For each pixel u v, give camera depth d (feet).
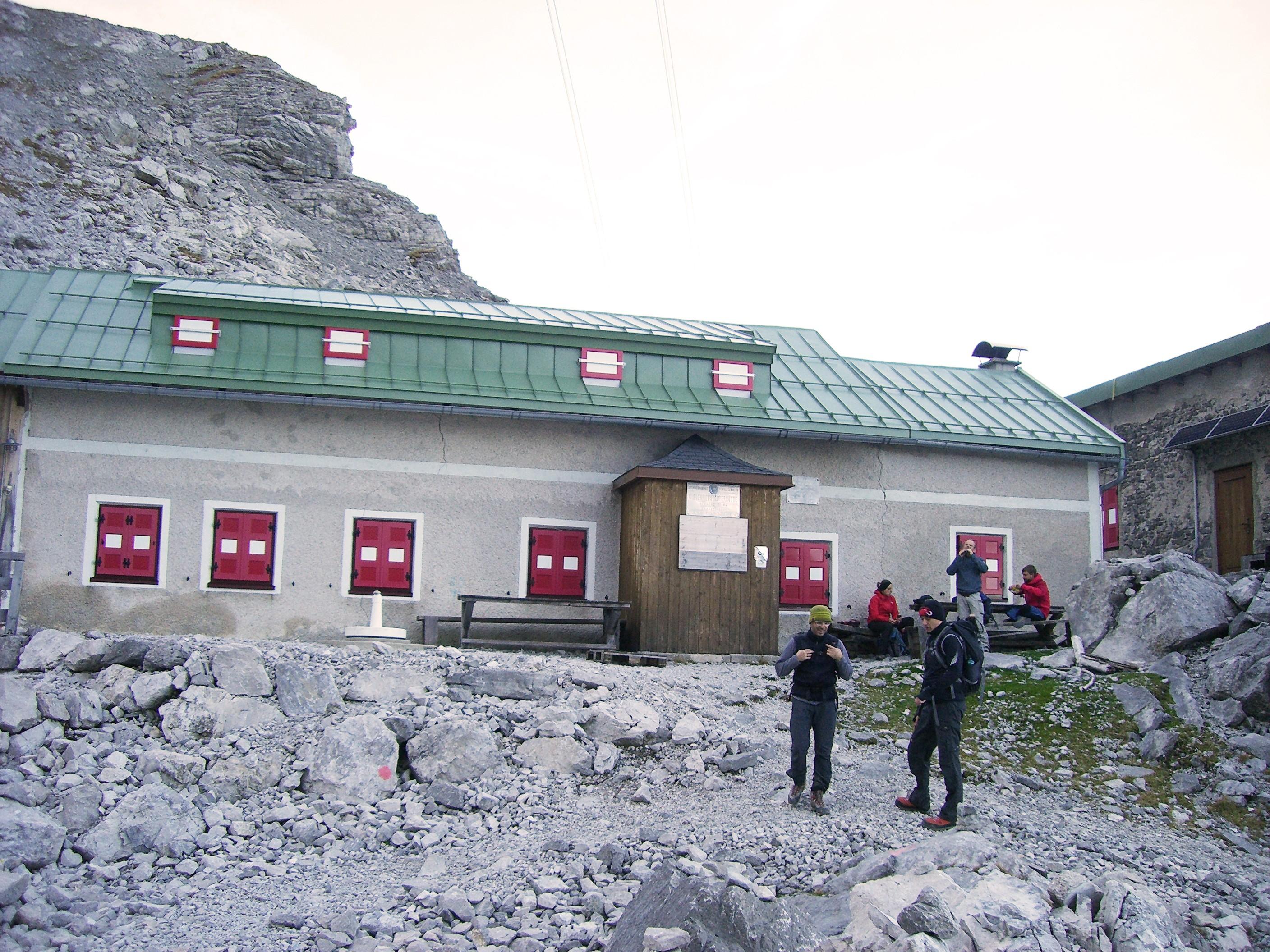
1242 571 63.10
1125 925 23.31
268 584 51.65
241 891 27.40
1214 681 40.70
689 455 54.70
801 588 58.18
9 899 25.31
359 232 246.27
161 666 38.40
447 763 34.58
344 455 53.21
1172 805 34.94
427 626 50.62
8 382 48.98
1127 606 47.52
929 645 31.73
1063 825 32.50
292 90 258.57
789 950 21.99
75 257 148.97
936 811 32.27
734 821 30.66
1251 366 79.25
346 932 24.49
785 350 69.00
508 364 56.49
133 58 250.37
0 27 230.27
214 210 193.67
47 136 185.78
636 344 58.23
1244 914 26.81
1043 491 63.05
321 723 36.22
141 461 51.08
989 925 22.88
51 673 39.01
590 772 35.50
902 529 60.23
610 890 25.85
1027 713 41.65
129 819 29.71
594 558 55.42
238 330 53.36
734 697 43.09
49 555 49.80
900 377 68.64
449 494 54.13
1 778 31.07
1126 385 90.07
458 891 26.37
